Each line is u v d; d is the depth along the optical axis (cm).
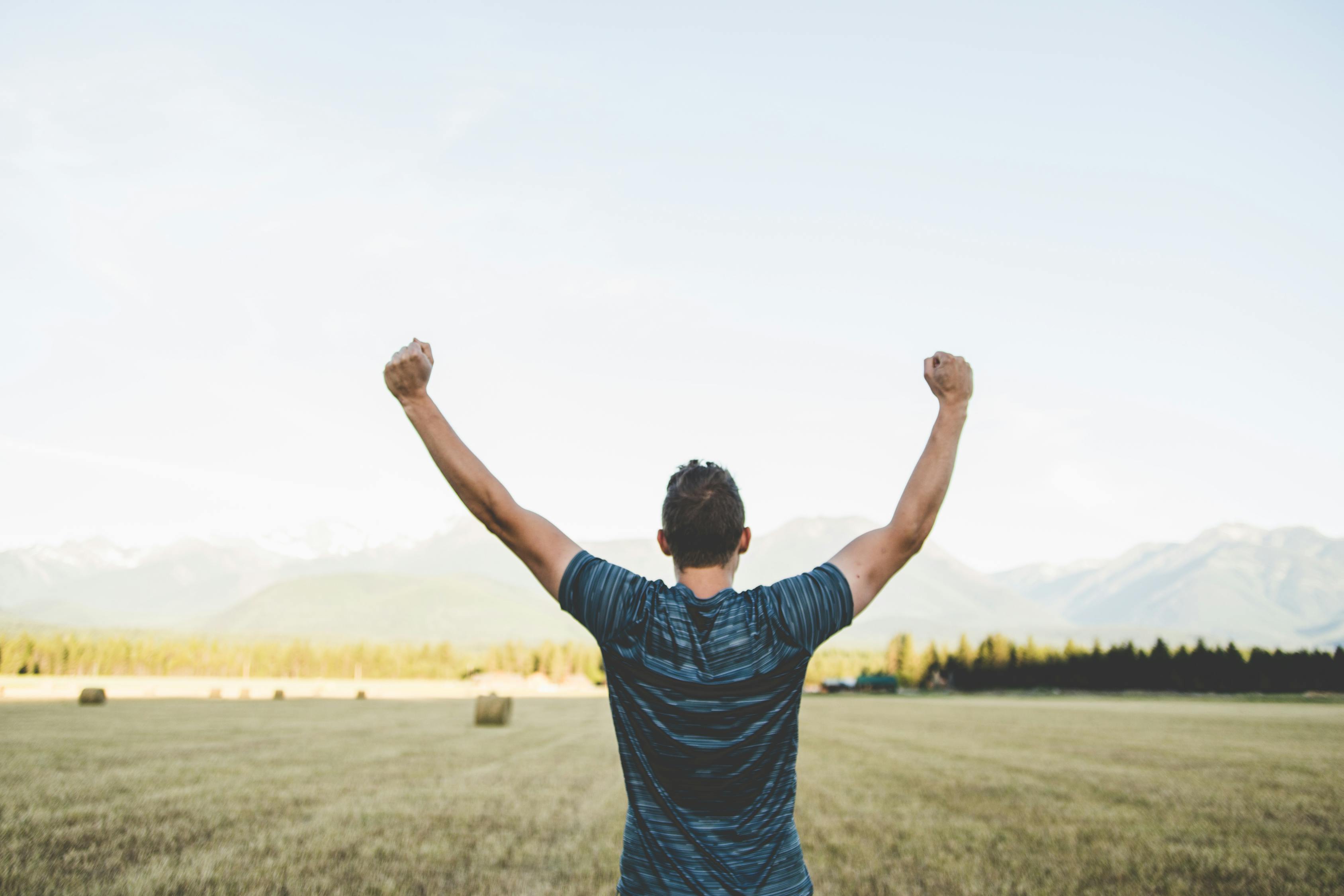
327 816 1116
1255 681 9819
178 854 868
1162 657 10362
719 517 206
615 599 198
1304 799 1421
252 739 2402
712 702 189
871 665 16400
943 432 214
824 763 2014
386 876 802
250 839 955
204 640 17225
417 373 202
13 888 721
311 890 741
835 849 975
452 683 12269
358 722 3394
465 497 203
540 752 2109
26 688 6944
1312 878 857
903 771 1822
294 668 14638
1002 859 928
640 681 193
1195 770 1878
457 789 1395
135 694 6300
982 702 7894
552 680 14750
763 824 189
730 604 200
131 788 1342
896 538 206
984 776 1734
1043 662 11425
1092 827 1136
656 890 185
